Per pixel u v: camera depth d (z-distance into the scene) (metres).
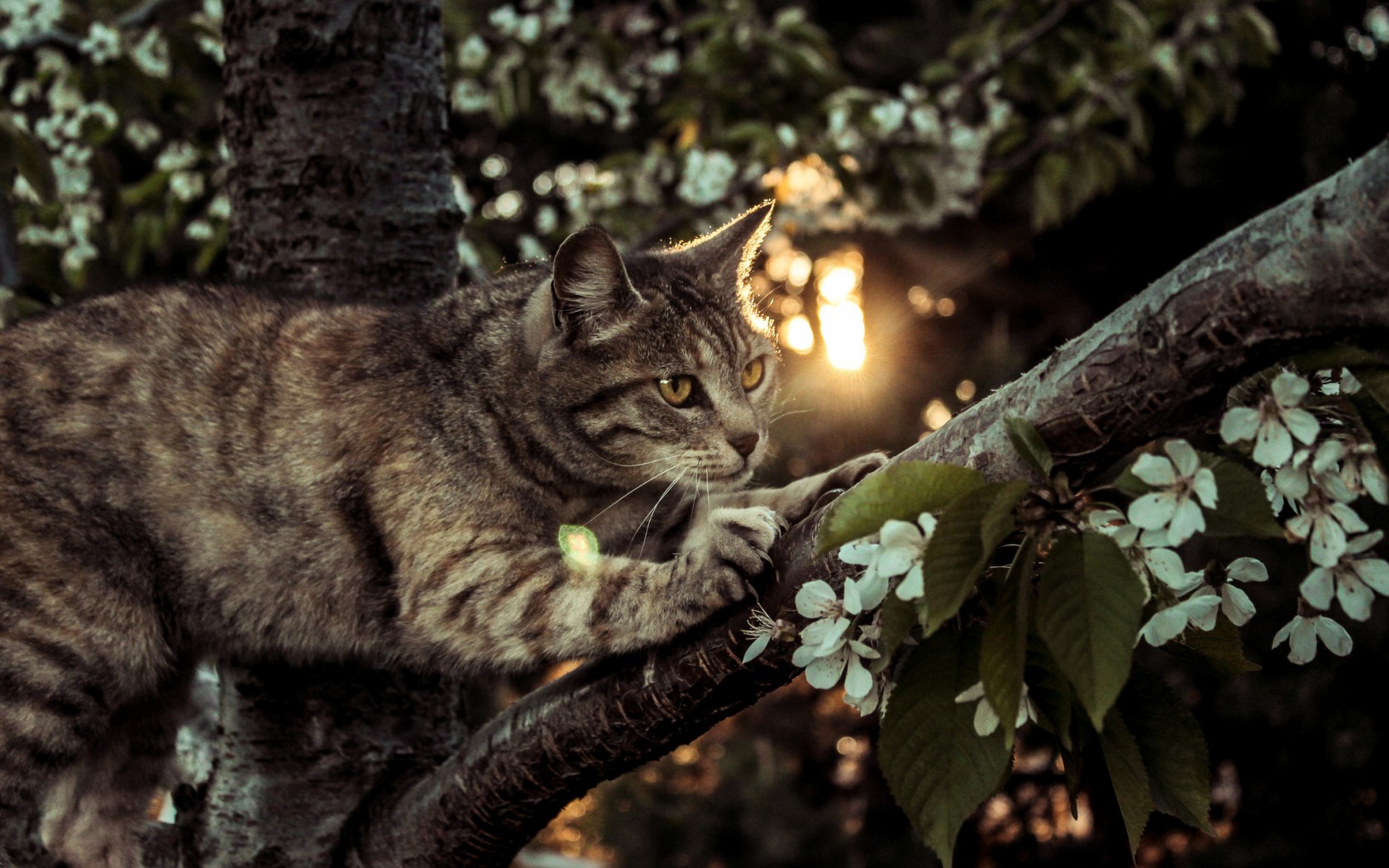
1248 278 1.45
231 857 2.58
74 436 2.66
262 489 2.65
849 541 1.55
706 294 3.06
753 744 7.65
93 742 2.75
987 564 1.58
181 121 5.18
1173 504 1.43
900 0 9.48
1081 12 5.61
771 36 5.26
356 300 2.88
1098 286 8.96
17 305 3.58
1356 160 1.37
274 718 2.63
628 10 6.27
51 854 2.81
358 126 2.91
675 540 2.95
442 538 2.57
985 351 7.67
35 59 4.51
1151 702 1.62
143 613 2.68
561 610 2.31
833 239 8.14
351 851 2.50
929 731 1.56
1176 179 8.30
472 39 5.43
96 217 4.71
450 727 2.75
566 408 2.78
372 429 2.64
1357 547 1.46
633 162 5.61
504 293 2.95
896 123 4.83
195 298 2.86
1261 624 5.92
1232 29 5.43
